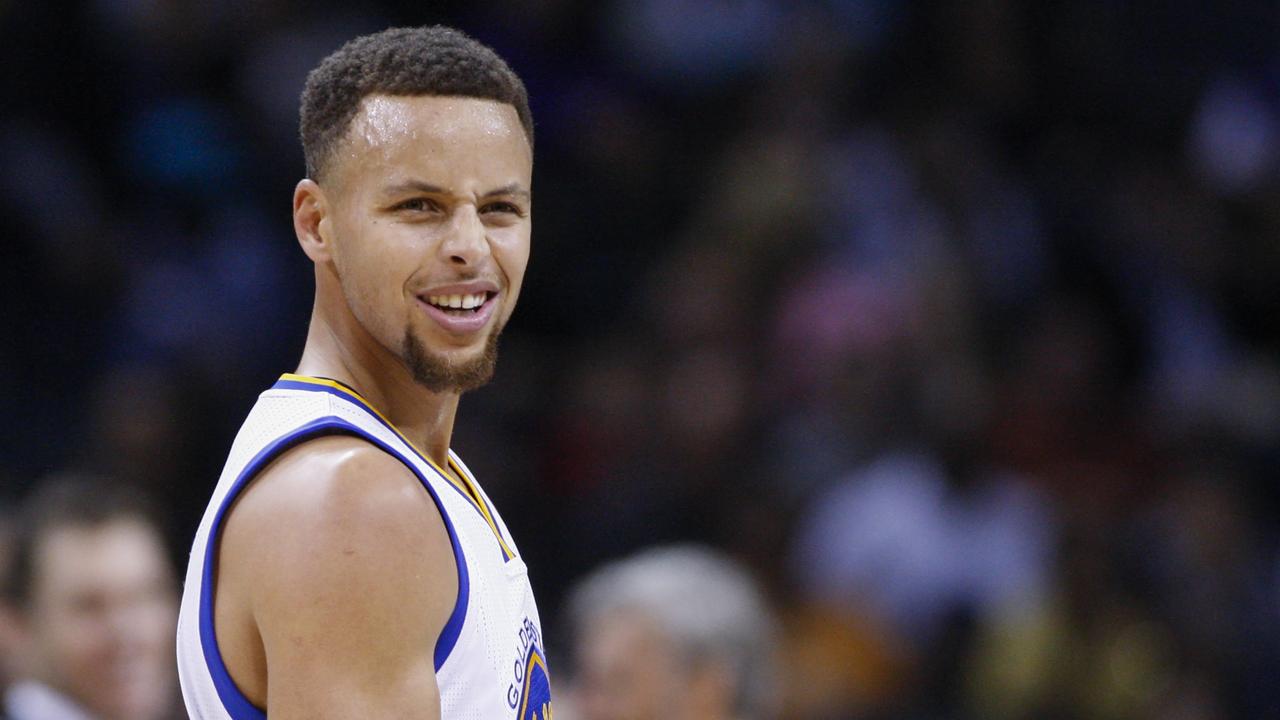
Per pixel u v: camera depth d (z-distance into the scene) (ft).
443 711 28.35
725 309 105.70
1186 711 86.63
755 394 101.30
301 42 119.65
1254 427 107.04
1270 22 128.67
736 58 123.03
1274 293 116.37
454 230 29.55
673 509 94.27
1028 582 91.45
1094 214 114.83
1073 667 87.10
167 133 117.70
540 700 30.83
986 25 122.11
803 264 107.45
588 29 123.44
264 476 28.63
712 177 118.32
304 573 27.20
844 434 96.78
